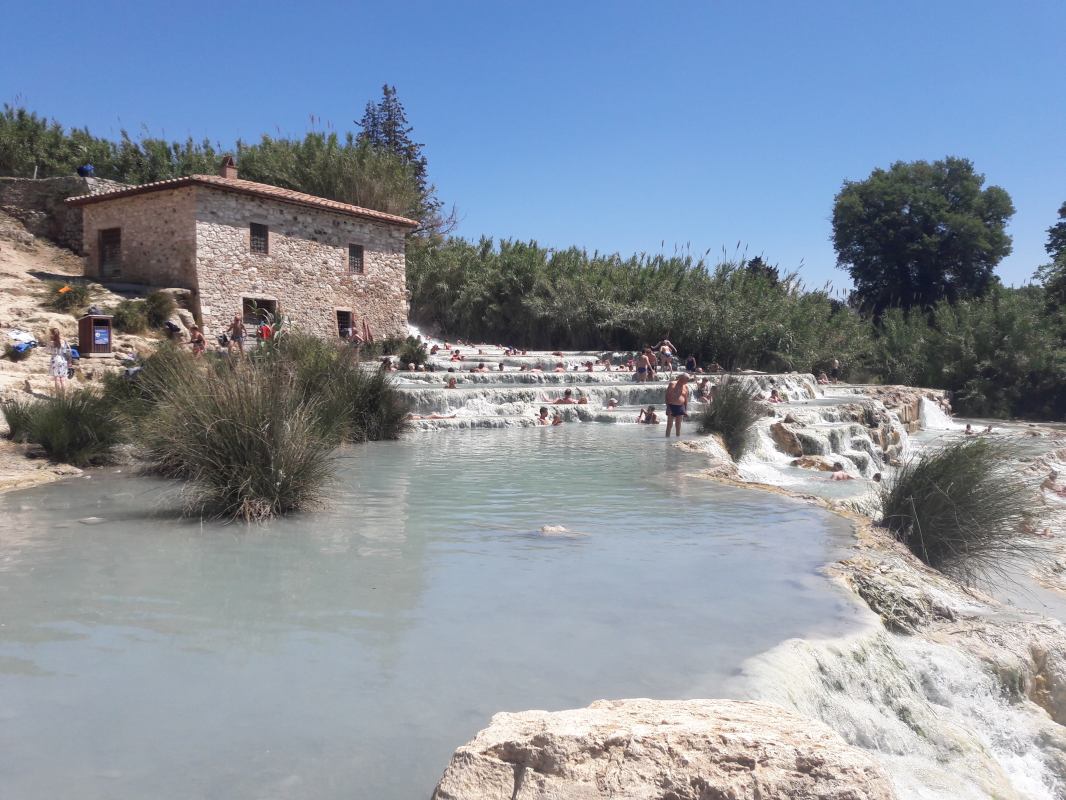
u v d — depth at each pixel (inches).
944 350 1392.7
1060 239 1818.4
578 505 350.3
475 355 1114.1
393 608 210.8
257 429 322.7
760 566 257.1
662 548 278.5
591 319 1414.9
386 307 1191.6
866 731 175.8
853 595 231.8
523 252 1529.3
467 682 163.9
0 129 1366.9
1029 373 1325.0
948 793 165.6
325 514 326.0
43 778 124.9
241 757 132.5
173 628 194.4
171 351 550.6
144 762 130.6
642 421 732.7
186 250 924.0
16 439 458.6
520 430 665.6
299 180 1358.3
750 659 177.2
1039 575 353.7
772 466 602.9
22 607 208.1
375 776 126.9
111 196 983.0
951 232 1946.4
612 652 181.2
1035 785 193.9
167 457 406.3
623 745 98.0
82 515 317.7
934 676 212.7
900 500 346.0
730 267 1481.3
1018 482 359.6
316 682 163.3
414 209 1551.4
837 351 1387.8
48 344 737.6
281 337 634.2
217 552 265.1
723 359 1347.2
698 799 90.5
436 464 467.8
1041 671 241.1
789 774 91.2
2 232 1157.7
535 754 99.1
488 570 247.8
